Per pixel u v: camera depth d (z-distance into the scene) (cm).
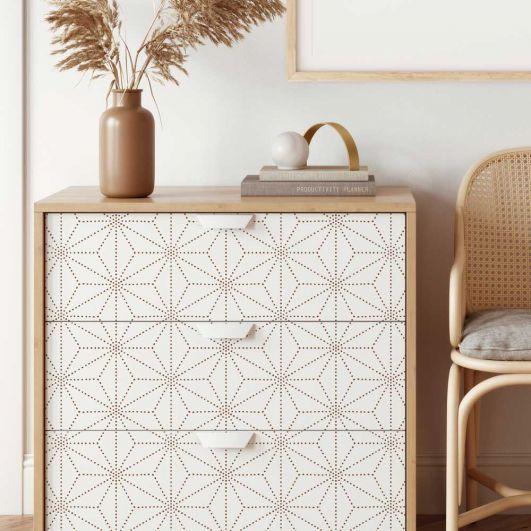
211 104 245
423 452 253
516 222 235
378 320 205
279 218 204
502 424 252
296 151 222
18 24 241
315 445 208
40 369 207
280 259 204
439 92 244
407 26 240
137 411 209
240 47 244
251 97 245
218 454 209
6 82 243
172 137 246
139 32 242
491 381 200
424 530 240
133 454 210
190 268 205
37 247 204
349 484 209
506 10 240
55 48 243
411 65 241
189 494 210
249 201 206
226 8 216
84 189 232
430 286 249
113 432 209
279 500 210
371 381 206
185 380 208
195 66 244
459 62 241
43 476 209
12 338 247
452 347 226
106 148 212
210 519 211
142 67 220
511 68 241
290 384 207
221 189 234
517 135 245
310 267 204
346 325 205
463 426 205
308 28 241
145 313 206
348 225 203
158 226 204
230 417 208
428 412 252
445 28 240
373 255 204
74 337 207
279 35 243
